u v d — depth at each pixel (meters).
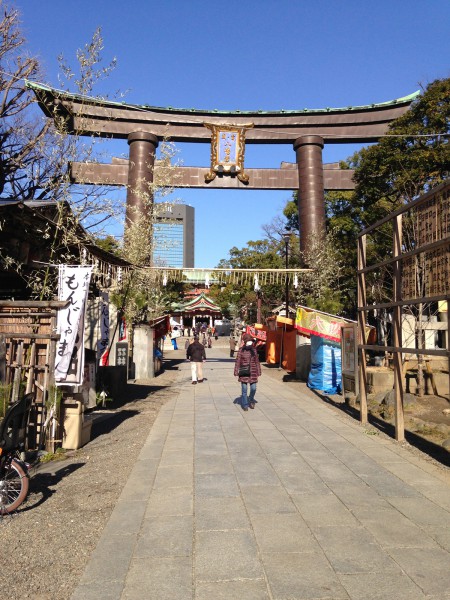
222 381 16.97
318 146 28.11
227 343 54.84
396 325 7.62
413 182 19.12
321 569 3.35
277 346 22.92
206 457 6.51
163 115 27.64
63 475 5.75
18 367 6.78
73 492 5.12
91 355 10.61
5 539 3.94
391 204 23.17
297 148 28.41
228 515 4.38
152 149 27.08
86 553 3.68
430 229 6.50
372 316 27.78
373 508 4.56
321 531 4.01
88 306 11.51
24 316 6.91
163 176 17.58
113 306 14.18
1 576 3.32
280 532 3.99
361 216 25.55
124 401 12.02
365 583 3.15
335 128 28.66
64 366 6.65
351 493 5.00
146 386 15.38
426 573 3.29
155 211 17.36
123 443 7.44
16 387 6.63
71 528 4.16
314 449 6.94
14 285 10.01
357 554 3.58
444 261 6.01
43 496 4.99
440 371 11.74
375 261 23.47
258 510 4.51
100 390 11.63
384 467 5.98
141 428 8.62
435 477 5.55
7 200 9.41
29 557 3.62
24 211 7.60
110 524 4.18
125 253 16.42
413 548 3.68
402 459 6.36
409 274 7.20
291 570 3.33
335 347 13.70
